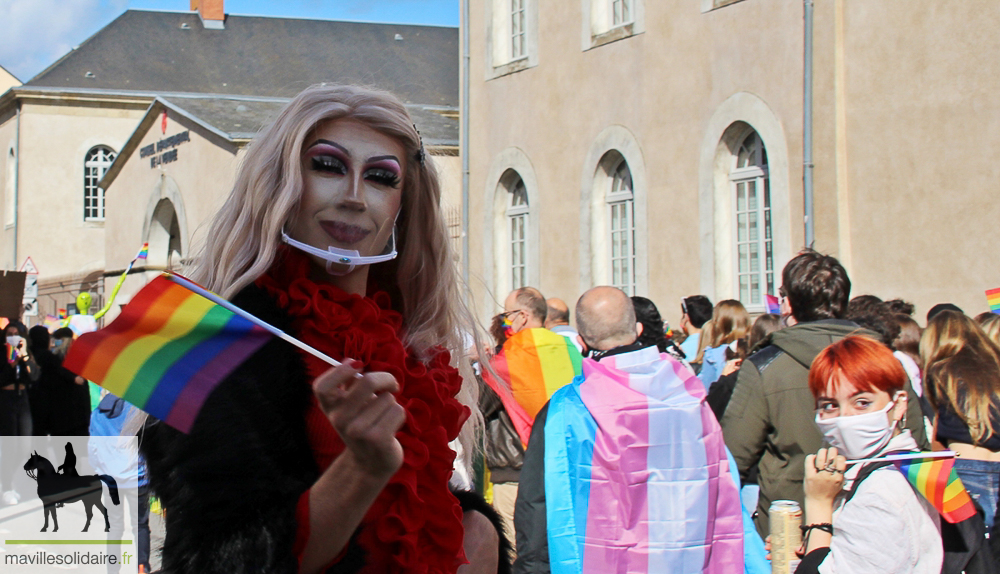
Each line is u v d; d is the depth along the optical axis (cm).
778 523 312
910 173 919
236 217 172
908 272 922
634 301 544
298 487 140
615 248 1338
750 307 1109
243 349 149
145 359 145
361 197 172
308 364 154
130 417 165
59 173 3688
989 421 381
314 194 170
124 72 3859
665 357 346
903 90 923
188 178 2270
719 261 1139
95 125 3734
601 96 1327
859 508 285
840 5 973
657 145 1226
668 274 1212
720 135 1128
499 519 206
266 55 4122
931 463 286
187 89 3875
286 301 162
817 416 315
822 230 989
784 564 309
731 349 645
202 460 137
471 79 1614
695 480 328
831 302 407
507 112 1525
